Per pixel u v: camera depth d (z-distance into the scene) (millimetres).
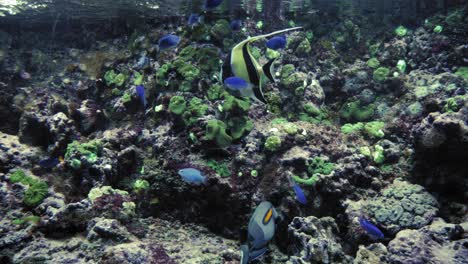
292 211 5578
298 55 8375
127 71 8141
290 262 4199
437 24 8609
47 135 7051
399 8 9625
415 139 5695
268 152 6109
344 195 5719
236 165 6023
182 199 6047
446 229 4312
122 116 7469
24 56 9656
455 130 5141
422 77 7930
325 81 8109
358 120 7680
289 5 9328
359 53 8953
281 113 7297
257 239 3127
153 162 6320
